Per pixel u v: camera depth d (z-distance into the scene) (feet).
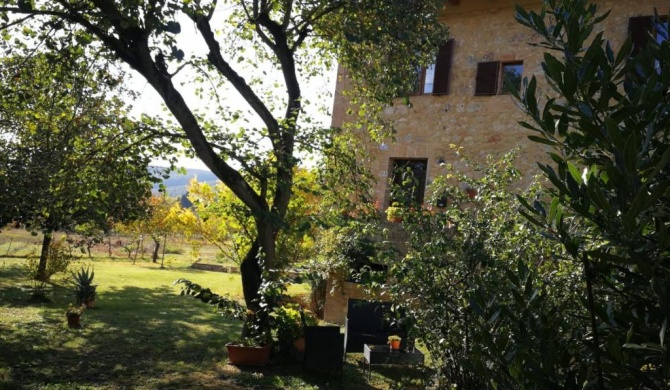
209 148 27.55
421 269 18.62
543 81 40.91
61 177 26.03
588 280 6.14
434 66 45.70
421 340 20.43
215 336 36.24
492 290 12.22
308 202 34.68
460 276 18.21
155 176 30.04
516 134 41.81
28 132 26.68
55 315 40.06
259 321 28.63
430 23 29.35
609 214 5.38
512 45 42.98
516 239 18.17
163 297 55.52
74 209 27.78
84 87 28.91
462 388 17.21
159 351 30.91
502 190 21.57
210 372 26.78
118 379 25.02
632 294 6.17
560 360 6.84
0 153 24.03
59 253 53.06
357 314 30.94
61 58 25.40
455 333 17.84
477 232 19.49
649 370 5.94
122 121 29.32
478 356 7.79
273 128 30.66
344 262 24.31
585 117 6.01
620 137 5.18
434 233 19.86
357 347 30.25
